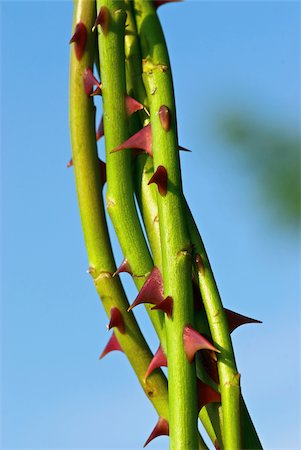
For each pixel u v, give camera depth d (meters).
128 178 0.50
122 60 0.51
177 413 0.48
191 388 0.48
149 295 0.49
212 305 0.49
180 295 0.48
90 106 0.51
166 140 0.49
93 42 0.51
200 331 0.49
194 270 0.49
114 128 0.50
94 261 0.51
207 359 0.49
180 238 0.49
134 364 0.51
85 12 0.51
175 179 0.49
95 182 0.51
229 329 0.49
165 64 0.51
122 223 0.50
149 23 0.51
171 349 0.48
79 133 0.51
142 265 0.50
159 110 0.50
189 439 0.48
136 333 0.51
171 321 0.48
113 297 0.51
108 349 0.51
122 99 0.50
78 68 0.51
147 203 0.50
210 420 0.49
